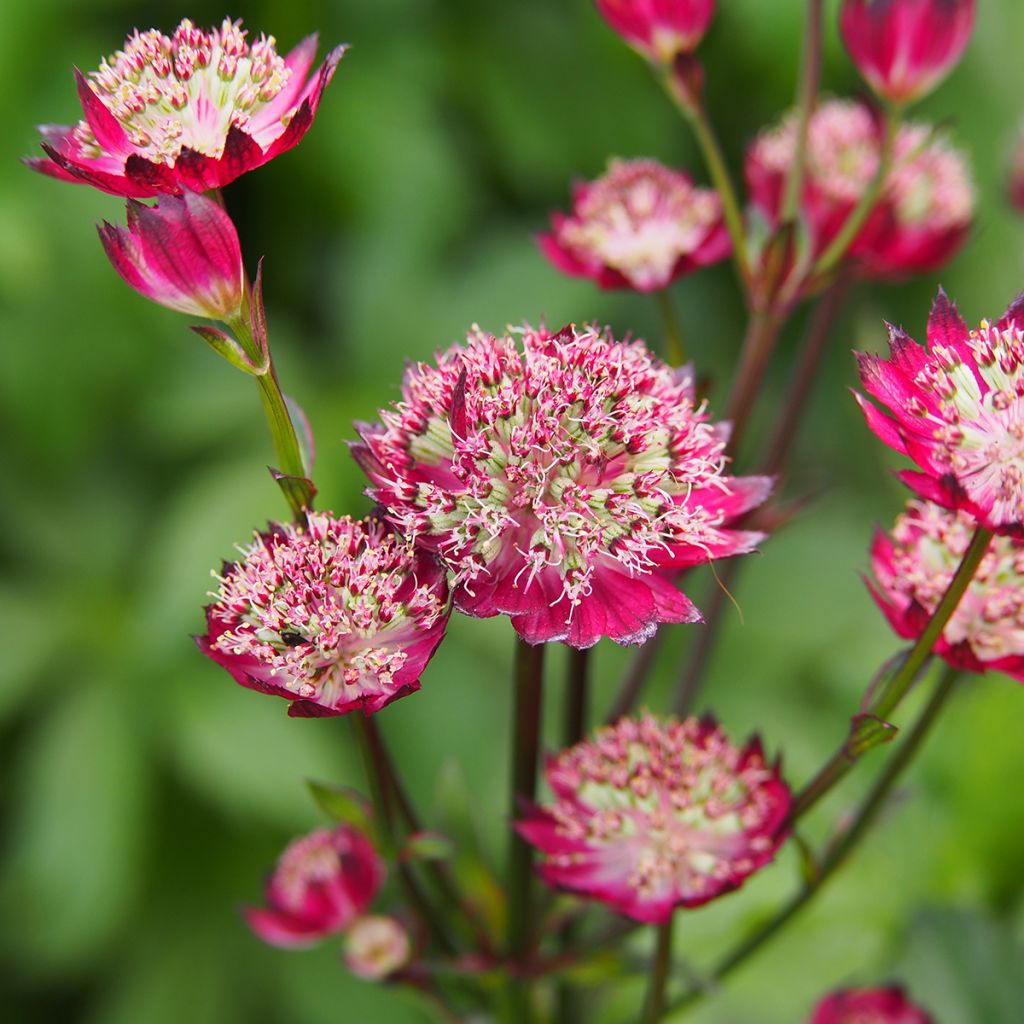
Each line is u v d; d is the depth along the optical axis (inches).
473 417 15.2
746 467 19.8
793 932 19.1
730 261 28.2
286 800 22.9
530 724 15.8
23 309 23.5
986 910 19.0
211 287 15.2
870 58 16.9
